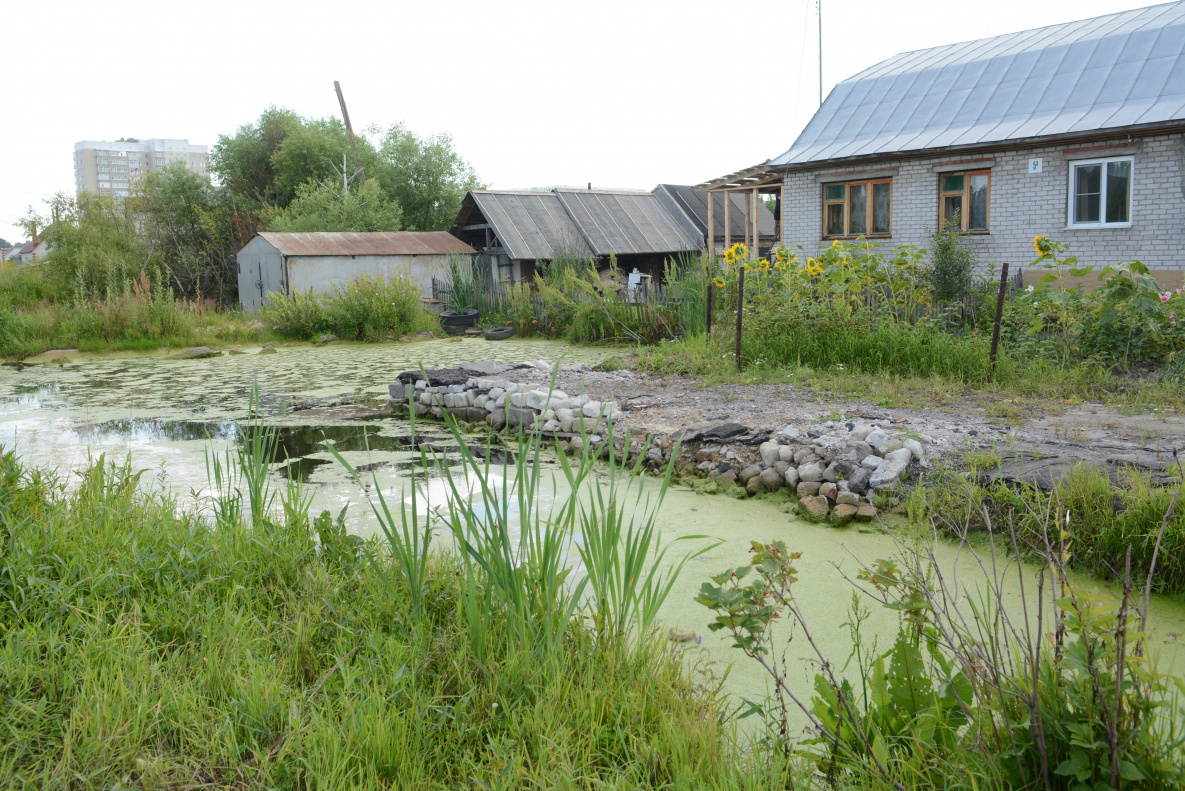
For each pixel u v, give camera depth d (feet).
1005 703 7.11
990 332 30.68
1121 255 43.47
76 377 43.57
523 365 34.45
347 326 62.54
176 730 8.27
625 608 10.27
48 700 8.58
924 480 17.34
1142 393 23.24
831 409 23.38
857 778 7.44
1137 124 41.19
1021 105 48.88
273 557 12.50
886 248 51.90
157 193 100.12
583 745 8.15
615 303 52.54
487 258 78.13
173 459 23.77
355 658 9.84
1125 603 6.35
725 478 19.83
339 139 113.50
